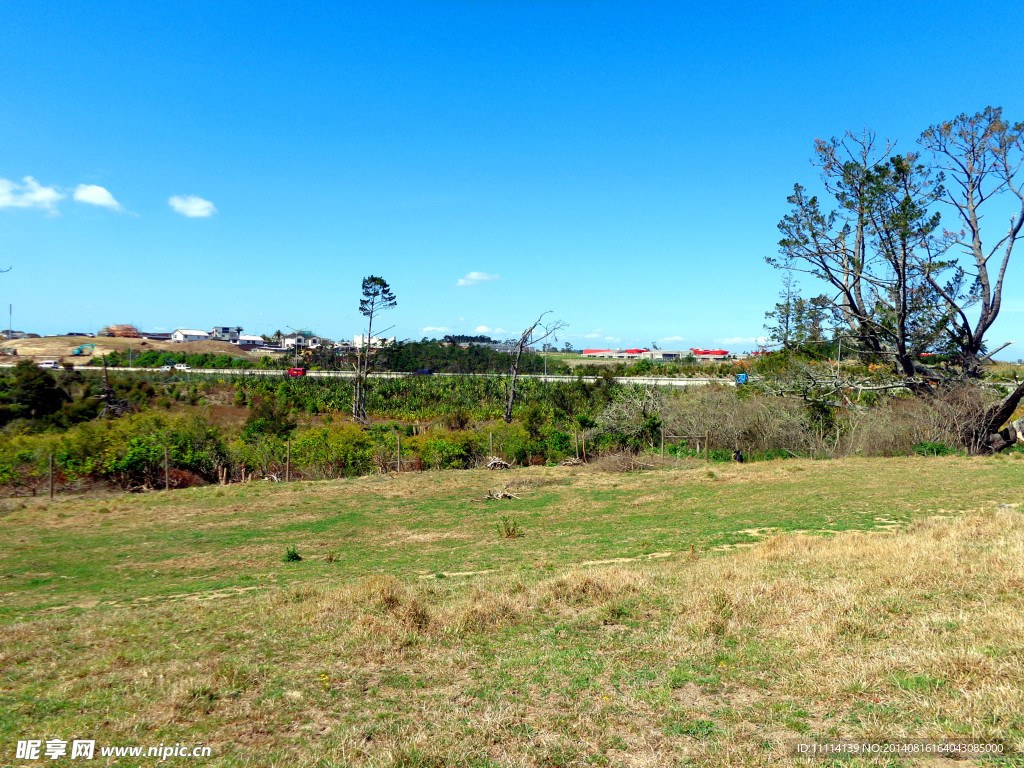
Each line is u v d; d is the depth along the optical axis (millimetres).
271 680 5879
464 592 8938
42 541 15070
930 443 26719
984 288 27766
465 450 29641
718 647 6125
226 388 59312
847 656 5535
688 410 31469
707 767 4055
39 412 40562
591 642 6535
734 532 13109
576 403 42344
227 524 16844
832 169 28312
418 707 5219
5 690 5910
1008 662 4934
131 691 5688
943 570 7633
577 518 16438
